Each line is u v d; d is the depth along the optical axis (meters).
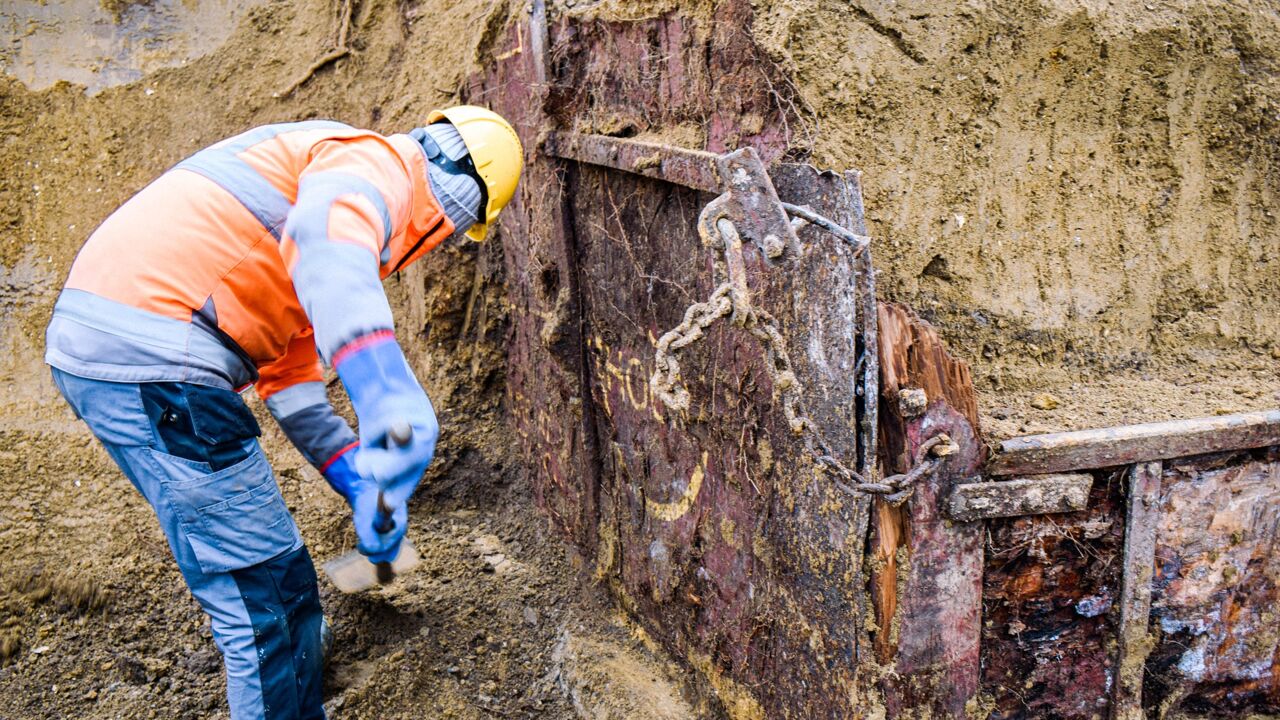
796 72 2.02
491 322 3.46
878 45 2.15
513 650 2.98
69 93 3.96
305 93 3.88
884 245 2.22
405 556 2.80
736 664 2.42
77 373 1.97
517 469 3.54
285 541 2.22
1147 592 2.05
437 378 3.54
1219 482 2.07
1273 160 2.66
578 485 3.07
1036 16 2.31
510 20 2.95
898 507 1.86
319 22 3.96
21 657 2.85
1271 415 2.04
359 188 1.88
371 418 1.68
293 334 2.24
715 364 2.25
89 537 3.11
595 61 2.59
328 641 2.76
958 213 2.31
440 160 2.20
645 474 2.71
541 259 3.00
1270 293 2.69
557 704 2.82
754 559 2.25
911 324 1.82
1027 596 2.00
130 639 2.87
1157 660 2.17
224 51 4.02
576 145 2.63
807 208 1.77
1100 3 2.41
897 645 1.92
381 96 3.77
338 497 3.25
